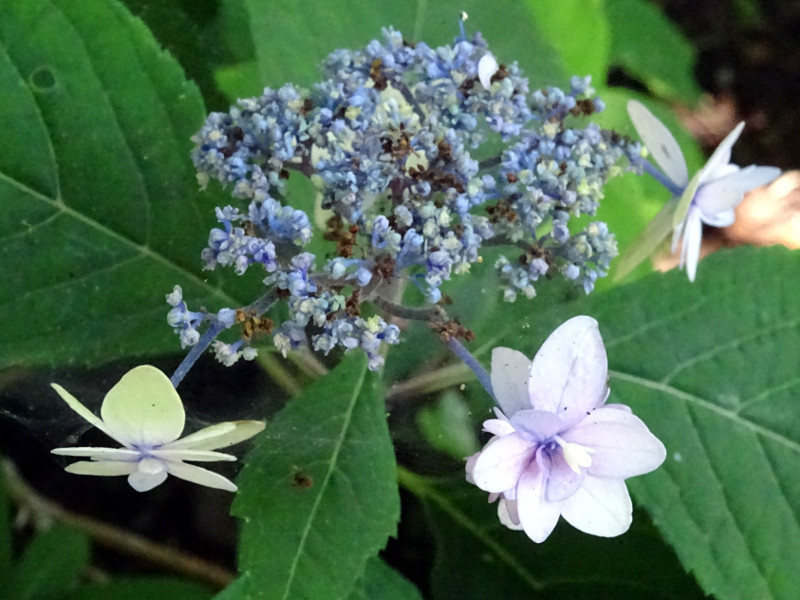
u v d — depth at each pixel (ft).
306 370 0.64
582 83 0.61
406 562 0.84
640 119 0.64
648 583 0.78
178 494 0.93
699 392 0.71
